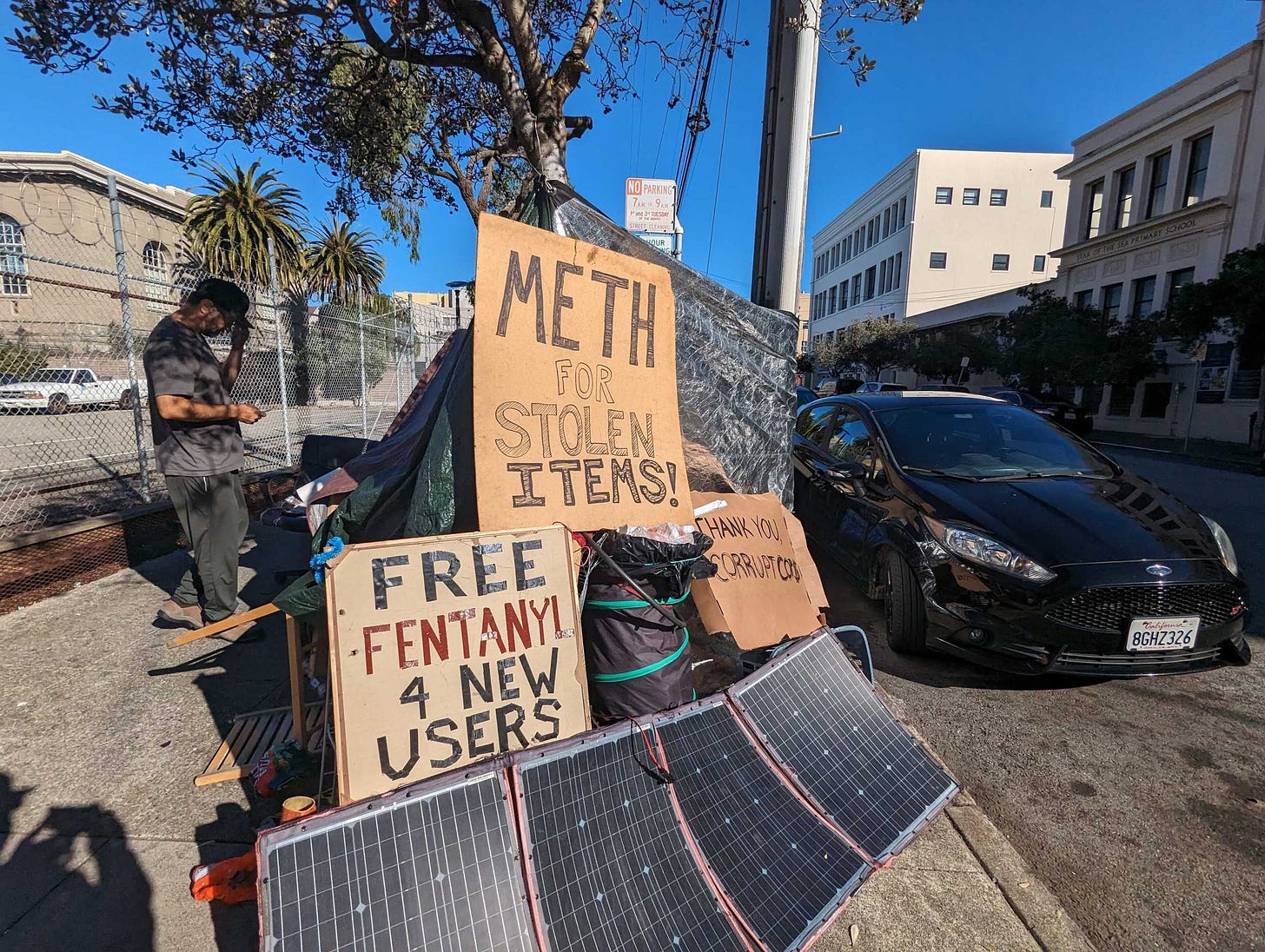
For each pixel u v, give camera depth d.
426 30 5.33
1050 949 2.00
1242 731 3.24
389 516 2.63
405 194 8.18
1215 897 2.24
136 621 4.15
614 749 2.03
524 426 2.52
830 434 5.62
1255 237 18.12
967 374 30.45
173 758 2.76
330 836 1.60
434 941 1.57
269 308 9.44
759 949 1.80
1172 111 20.72
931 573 3.68
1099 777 2.88
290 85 5.59
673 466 2.88
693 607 3.25
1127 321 21.05
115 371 8.00
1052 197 42.91
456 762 1.92
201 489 3.63
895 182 46.16
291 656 2.67
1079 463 4.47
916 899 2.19
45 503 5.91
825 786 2.34
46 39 3.96
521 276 2.60
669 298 3.03
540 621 2.16
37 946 1.89
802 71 6.05
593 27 4.93
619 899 1.79
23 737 2.90
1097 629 3.24
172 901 2.06
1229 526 7.19
